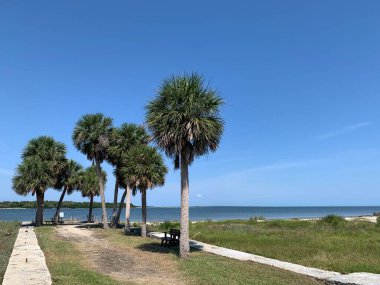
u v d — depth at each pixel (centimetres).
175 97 1697
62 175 4712
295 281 1174
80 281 1122
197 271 1316
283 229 3338
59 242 2231
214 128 1706
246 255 1709
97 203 17288
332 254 1744
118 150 3312
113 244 2177
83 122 3728
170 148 1747
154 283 1156
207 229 3325
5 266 1313
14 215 9256
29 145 4222
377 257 1659
